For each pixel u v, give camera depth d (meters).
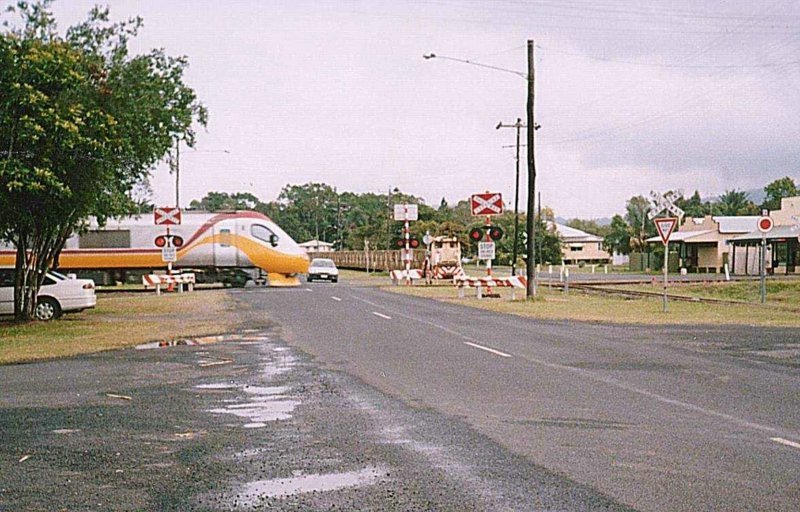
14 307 32.81
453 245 67.06
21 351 22.53
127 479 9.62
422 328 27.64
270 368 18.58
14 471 10.03
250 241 62.72
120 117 30.53
